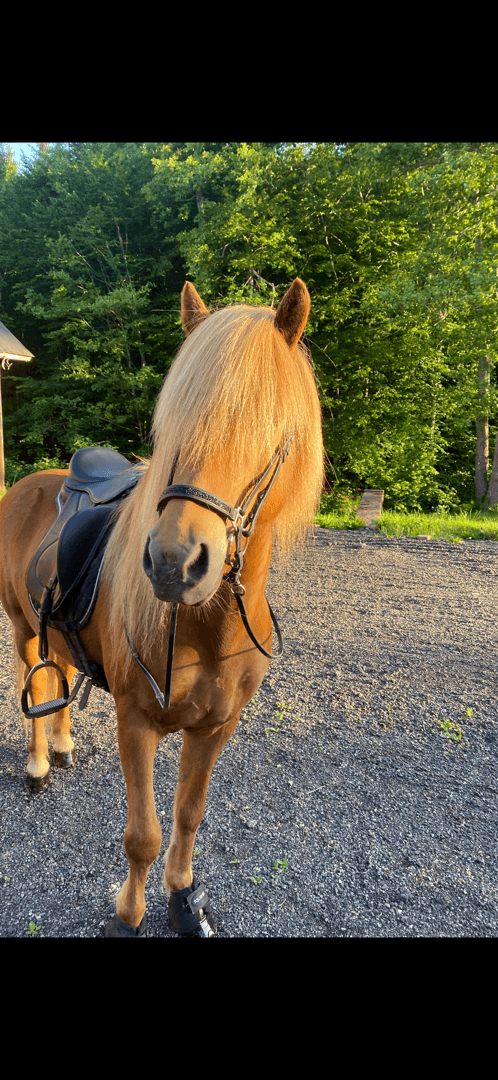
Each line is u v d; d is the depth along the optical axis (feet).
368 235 49.52
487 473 61.11
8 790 9.07
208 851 7.74
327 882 7.23
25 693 6.93
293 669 14.12
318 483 5.25
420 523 34.22
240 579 4.96
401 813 8.66
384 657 14.92
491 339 46.14
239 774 9.62
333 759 10.14
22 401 70.69
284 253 48.57
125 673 5.22
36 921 6.55
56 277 60.75
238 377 4.03
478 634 16.70
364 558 26.43
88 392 63.77
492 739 10.91
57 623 6.41
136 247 69.51
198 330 4.51
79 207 70.03
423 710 12.02
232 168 57.93
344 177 49.16
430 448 53.52
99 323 65.98
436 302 42.45
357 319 52.19
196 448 4.00
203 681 5.24
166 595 3.72
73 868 7.36
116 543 5.67
